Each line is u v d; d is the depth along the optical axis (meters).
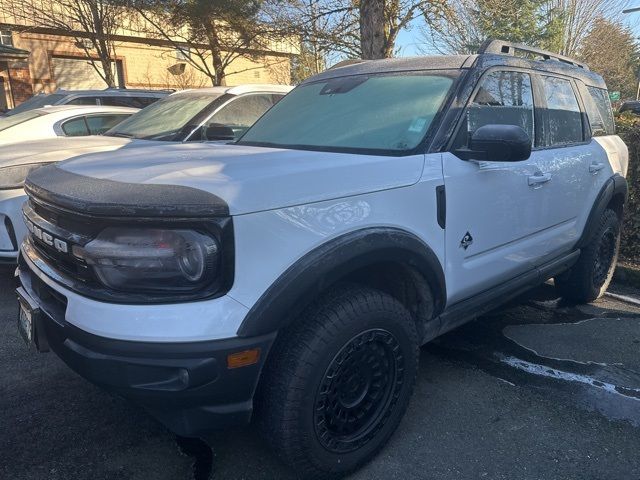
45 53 20.05
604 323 4.27
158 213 1.93
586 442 2.77
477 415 2.99
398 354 2.55
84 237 2.09
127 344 1.97
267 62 18.67
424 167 2.64
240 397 2.11
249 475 2.52
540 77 3.67
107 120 7.19
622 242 5.74
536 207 3.40
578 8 19.17
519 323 4.25
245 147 3.08
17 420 2.92
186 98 6.45
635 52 26.34
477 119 3.04
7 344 3.80
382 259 2.38
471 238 2.92
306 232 2.16
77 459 2.62
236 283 2.01
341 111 3.24
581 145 4.02
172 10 15.21
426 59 3.37
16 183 4.41
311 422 2.25
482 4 12.61
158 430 2.85
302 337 2.20
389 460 2.62
